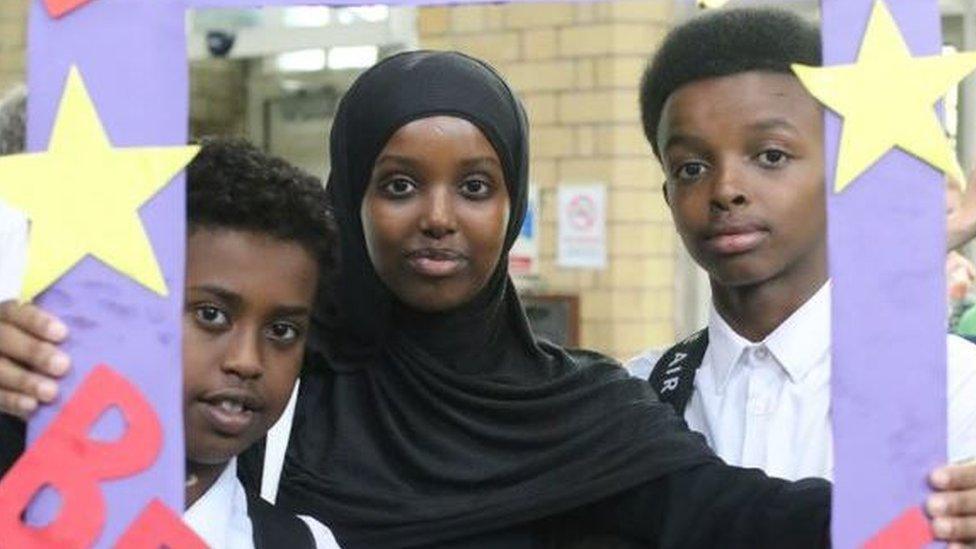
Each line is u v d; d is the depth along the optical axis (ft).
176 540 4.09
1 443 4.42
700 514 4.73
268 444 5.01
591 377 5.15
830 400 4.39
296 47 13.98
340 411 5.19
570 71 13.25
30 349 4.05
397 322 5.23
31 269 4.07
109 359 4.10
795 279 5.12
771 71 4.92
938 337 4.08
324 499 5.02
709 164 4.99
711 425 5.30
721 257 4.99
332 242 4.61
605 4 13.05
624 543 4.97
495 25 13.47
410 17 13.67
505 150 5.11
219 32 14.11
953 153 4.45
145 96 4.13
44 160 4.09
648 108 5.31
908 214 4.08
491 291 5.21
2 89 13.73
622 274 13.23
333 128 5.35
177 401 4.11
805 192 4.91
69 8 4.11
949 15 10.46
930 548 4.08
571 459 4.95
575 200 13.32
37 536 4.07
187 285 4.29
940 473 4.06
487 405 5.07
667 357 5.63
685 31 5.14
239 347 4.33
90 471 4.09
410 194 5.01
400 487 5.02
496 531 4.95
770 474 5.10
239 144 4.60
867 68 4.09
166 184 4.11
